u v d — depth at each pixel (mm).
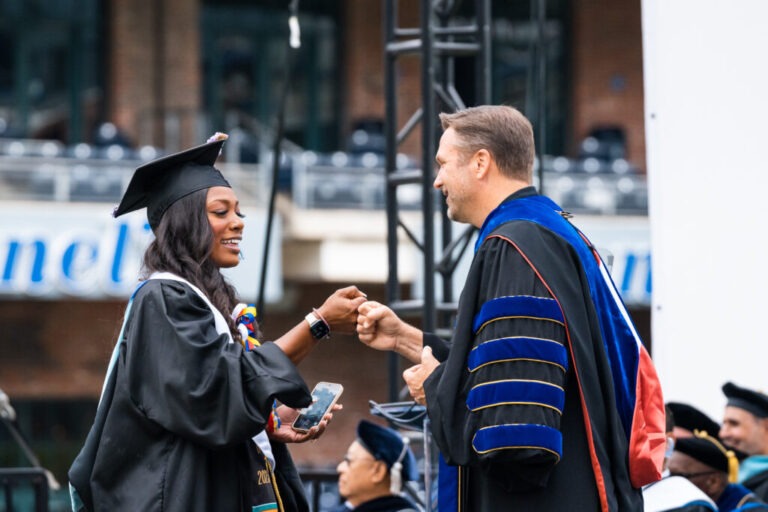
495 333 6191
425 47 14461
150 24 37938
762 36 11164
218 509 6410
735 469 10734
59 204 31031
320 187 33375
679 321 11250
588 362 6336
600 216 33625
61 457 36000
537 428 5988
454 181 6777
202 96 39062
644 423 6570
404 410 8469
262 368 6344
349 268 33875
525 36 40688
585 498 6266
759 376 11117
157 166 6867
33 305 36000
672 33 11320
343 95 40000
